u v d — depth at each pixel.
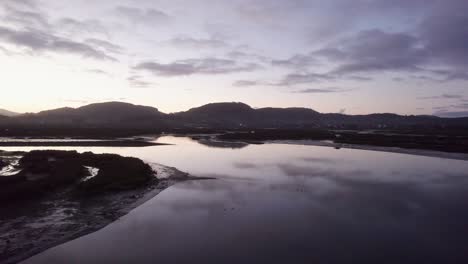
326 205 18.09
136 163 29.08
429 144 58.09
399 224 15.05
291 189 22.02
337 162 36.84
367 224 15.02
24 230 13.70
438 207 17.80
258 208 17.42
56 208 16.84
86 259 11.21
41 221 14.85
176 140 80.38
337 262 11.18
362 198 19.66
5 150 47.81
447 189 22.30
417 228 14.53
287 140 82.44
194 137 95.56
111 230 14.00
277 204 18.23
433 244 12.77
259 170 30.20
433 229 14.41
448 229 14.42
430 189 22.27
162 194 20.31
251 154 45.91
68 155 37.00
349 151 51.81
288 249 12.21
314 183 24.12
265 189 21.95
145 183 23.03
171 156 42.41
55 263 10.89
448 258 11.55
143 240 12.93
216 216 16.05
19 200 17.98
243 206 17.81
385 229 14.40
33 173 26.00
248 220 15.45
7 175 23.64
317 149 55.94
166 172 28.31
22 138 73.50
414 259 11.45
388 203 18.56
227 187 22.50
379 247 12.47
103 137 81.88
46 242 12.55
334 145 63.72
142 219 15.47
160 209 17.11
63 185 21.84
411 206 17.98
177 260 11.20
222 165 33.56
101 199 18.72
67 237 13.09
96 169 28.84
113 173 24.34
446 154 45.28
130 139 78.81
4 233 13.33
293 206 17.88
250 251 12.00
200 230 14.09
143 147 57.47
